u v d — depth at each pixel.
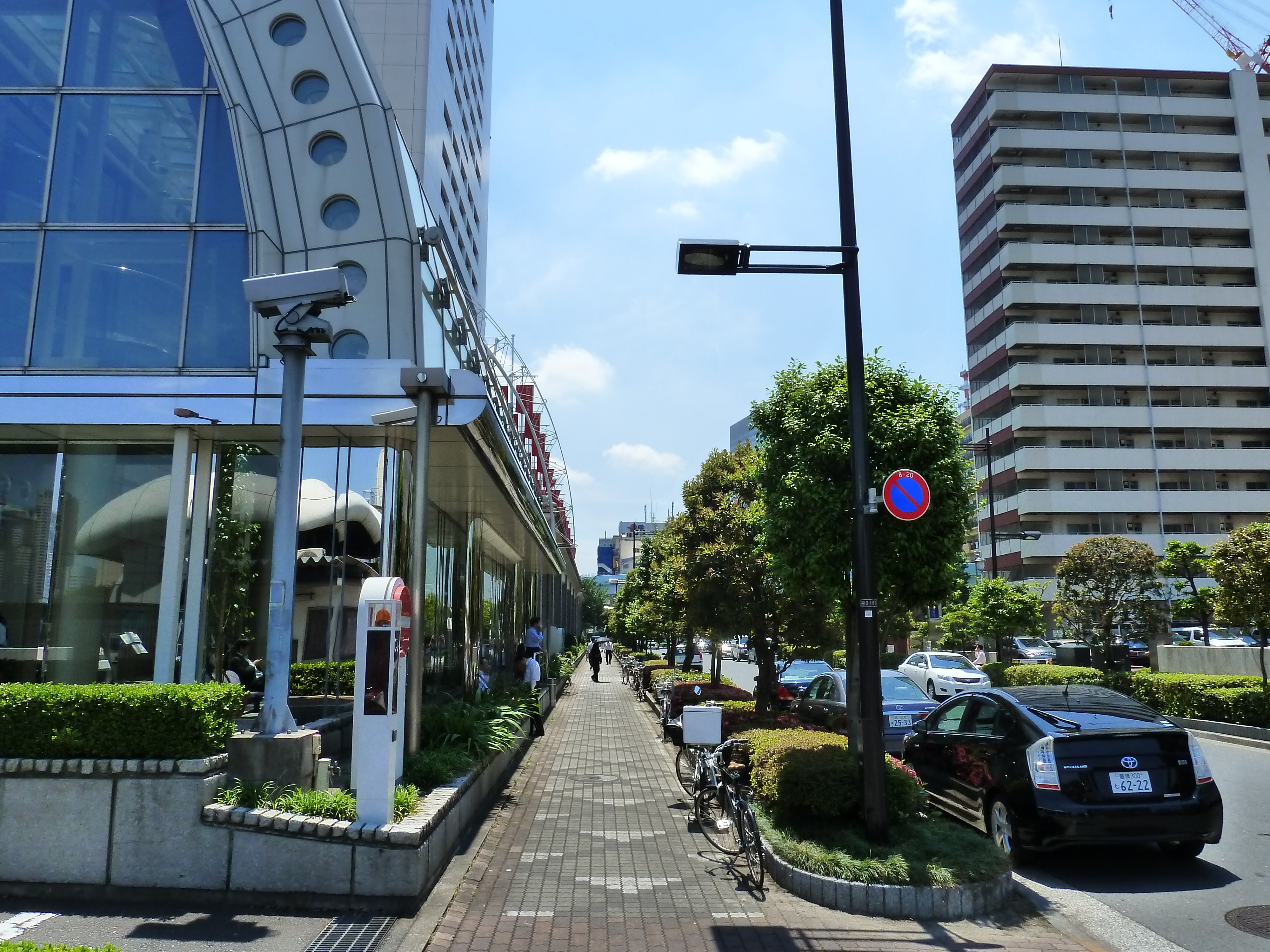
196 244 12.47
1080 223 56.19
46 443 11.62
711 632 14.74
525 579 33.00
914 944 5.51
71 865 6.07
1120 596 26.45
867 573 7.14
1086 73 58.00
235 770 6.70
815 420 8.44
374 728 6.27
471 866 7.13
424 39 39.31
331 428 11.06
